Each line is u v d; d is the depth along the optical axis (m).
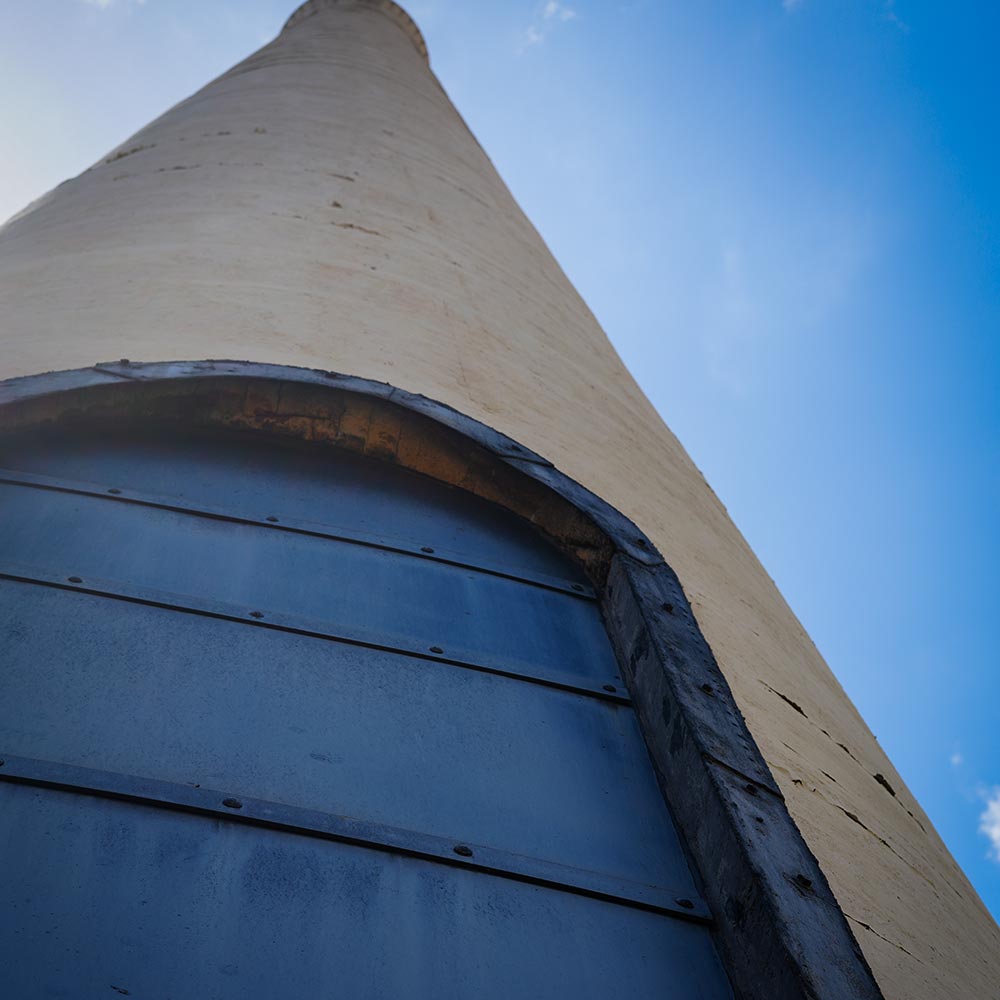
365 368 5.18
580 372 7.21
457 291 6.95
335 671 3.43
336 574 3.90
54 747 2.89
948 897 4.55
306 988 2.48
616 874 3.06
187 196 7.43
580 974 2.74
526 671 3.72
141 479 4.15
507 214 10.93
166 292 5.59
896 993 3.27
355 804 2.97
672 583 4.18
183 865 2.66
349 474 4.58
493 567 4.22
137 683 3.16
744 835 2.98
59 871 2.57
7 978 2.32
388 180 8.84
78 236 6.75
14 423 4.09
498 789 3.20
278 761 3.03
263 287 5.83
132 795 2.78
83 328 5.08
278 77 12.49
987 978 4.11
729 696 3.63
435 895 2.80
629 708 3.75
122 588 3.51
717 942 2.96
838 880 3.62
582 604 4.23
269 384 4.49
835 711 5.45
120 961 2.42
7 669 3.10
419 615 3.83
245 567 3.80
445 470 4.64
